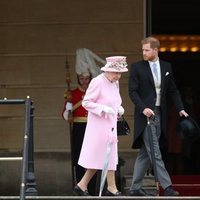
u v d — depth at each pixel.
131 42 43.97
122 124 33.97
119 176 40.31
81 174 39.25
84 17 44.19
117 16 44.06
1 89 44.28
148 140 32.94
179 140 47.22
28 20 44.31
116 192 32.06
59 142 44.22
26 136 28.59
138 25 43.97
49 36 44.31
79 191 32.25
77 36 44.16
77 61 40.16
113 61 31.86
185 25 53.00
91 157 31.80
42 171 43.84
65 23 44.22
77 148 39.38
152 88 33.50
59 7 44.25
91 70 39.69
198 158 48.31
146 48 33.66
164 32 53.22
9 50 44.38
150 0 44.22
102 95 31.89
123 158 43.28
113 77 31.92
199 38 53.38
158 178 32.91
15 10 44.31
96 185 35.97
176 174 47.41
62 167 43.91
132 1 44.03
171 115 46.81
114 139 31.80
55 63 44.28
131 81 33.59
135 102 33.06
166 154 47.47
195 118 49.03
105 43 44.06
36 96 44.28
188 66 54.00
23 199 26.89
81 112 39.25
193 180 44.56
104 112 31.58
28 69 44.34
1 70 44.34
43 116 44.22
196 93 52.59
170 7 52.19
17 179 43.81
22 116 44.22
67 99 39.53
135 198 31.47
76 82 44.06
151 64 33.72
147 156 33.59
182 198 31.56
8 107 44.22
